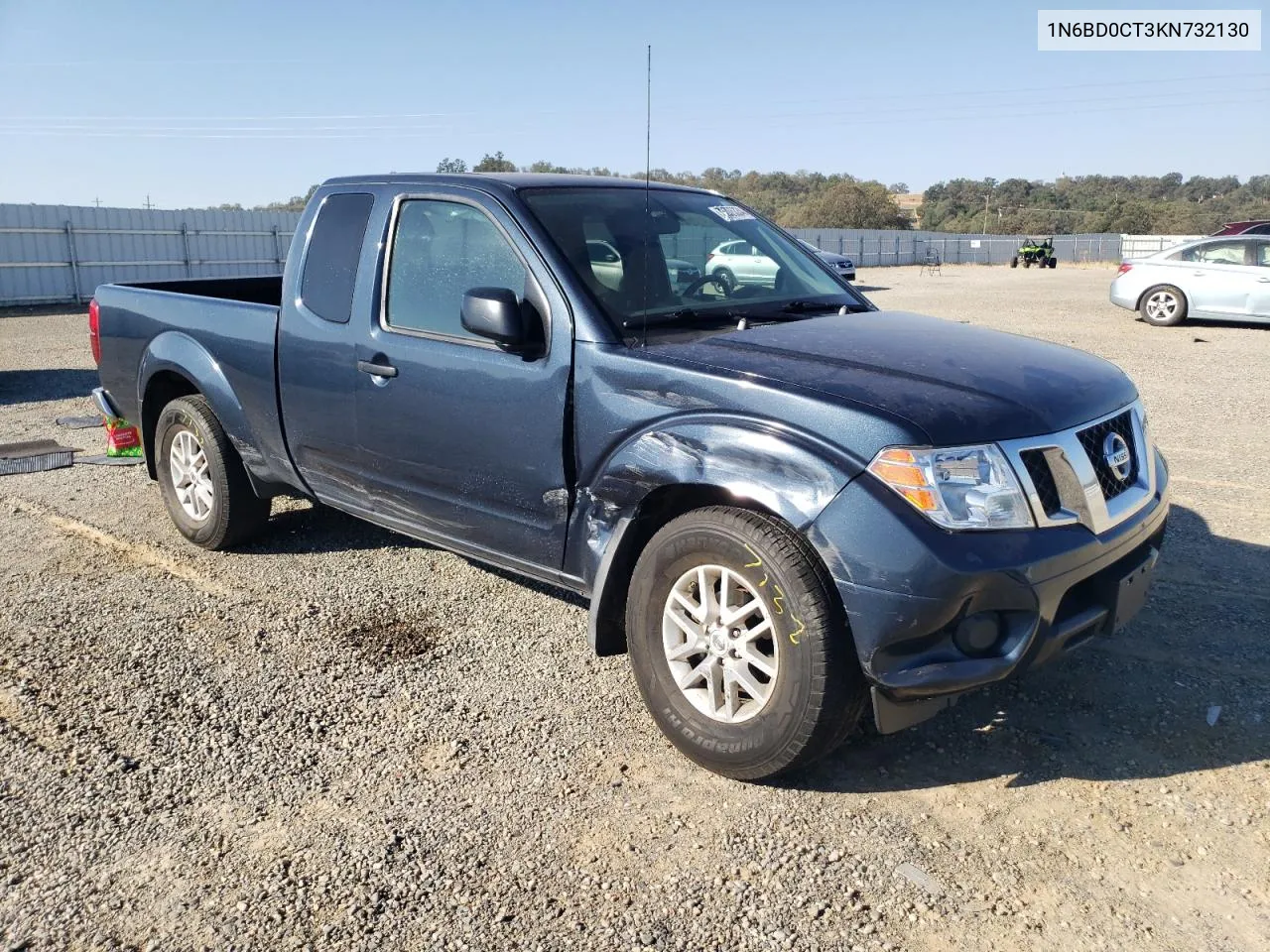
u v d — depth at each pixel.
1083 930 2.50
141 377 5.42
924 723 3.52
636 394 3.29
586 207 3.96
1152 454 3.54
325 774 3.23
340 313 4.26
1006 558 2.79
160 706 3.67
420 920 2.55
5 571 5.03
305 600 4.66
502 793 3.12
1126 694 3.69
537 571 3.78
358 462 4.30
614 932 2.50
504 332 3.43
